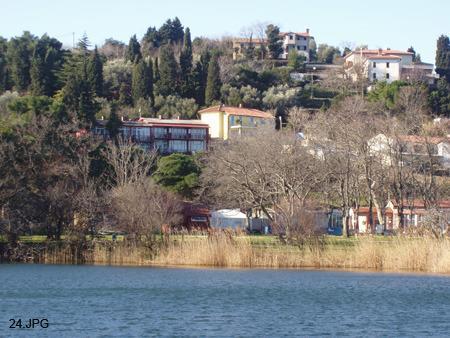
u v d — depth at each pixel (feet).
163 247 349.82
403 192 491.31
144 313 217.77
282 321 207.51
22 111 544.21
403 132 492.13
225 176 447.01
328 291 264.93
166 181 499.51
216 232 358.84
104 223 372.58
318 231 369.50
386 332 194.59
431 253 320.91
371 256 326.03
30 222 374.84
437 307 232.32
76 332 189.47
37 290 261.44
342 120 489.67
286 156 433.89
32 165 398.83
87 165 421.18
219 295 253.65
